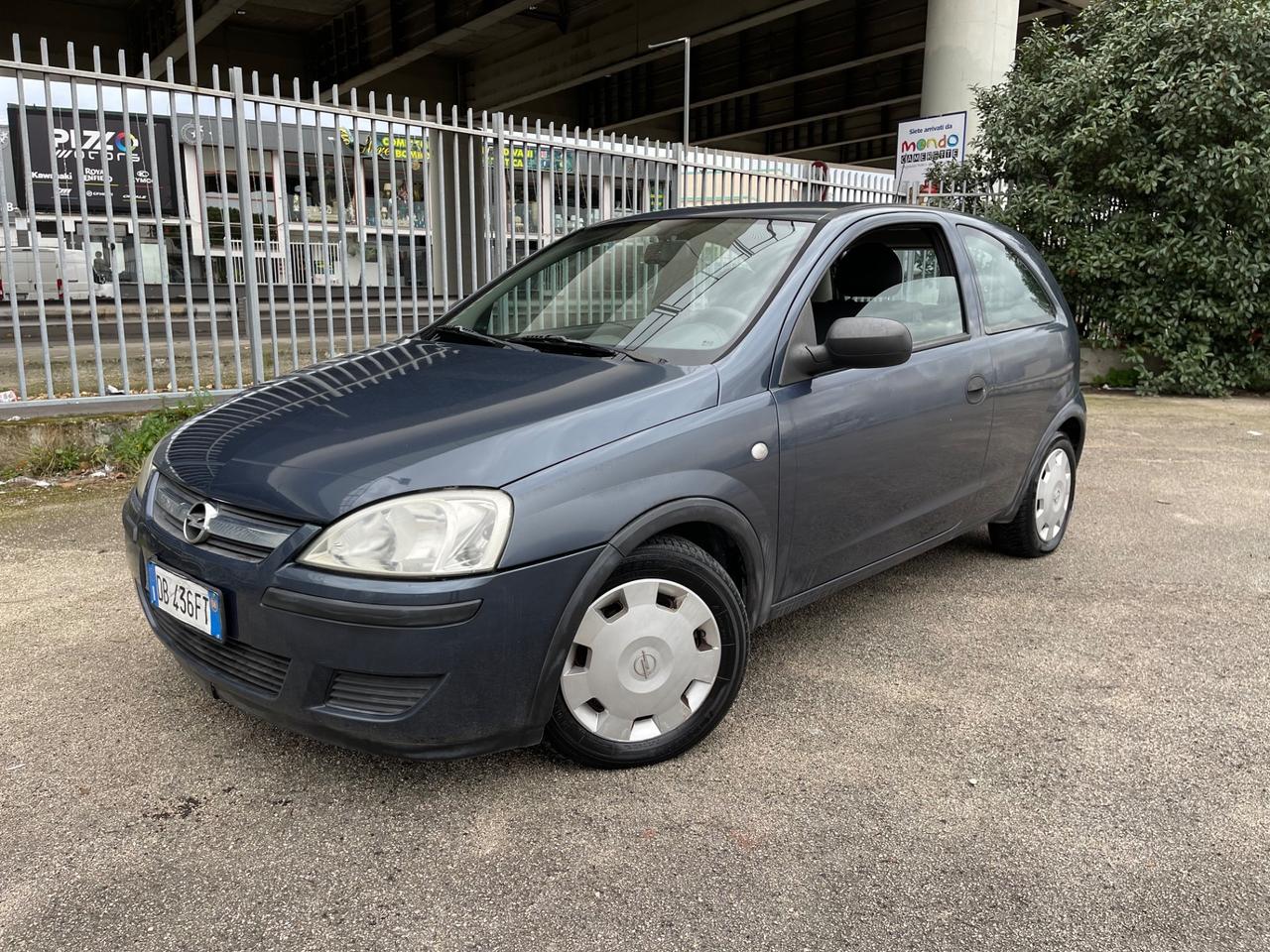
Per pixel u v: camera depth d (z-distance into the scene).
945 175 11.97
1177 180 9.83
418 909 2.11
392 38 24.70
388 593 2.20
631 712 2.62
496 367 2.98
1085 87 10.06
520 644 2.33
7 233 5.81
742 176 10.51
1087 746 2.87
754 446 2.79
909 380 3.38
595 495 2.42
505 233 8.37
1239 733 2.96
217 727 2.88
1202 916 2.13
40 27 25.06
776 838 2.39
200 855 2.29
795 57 25.64
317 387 3.01
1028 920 2.12
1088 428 8.31
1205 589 4.25
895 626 3.80
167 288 6.49
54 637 3.52
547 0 25.70
